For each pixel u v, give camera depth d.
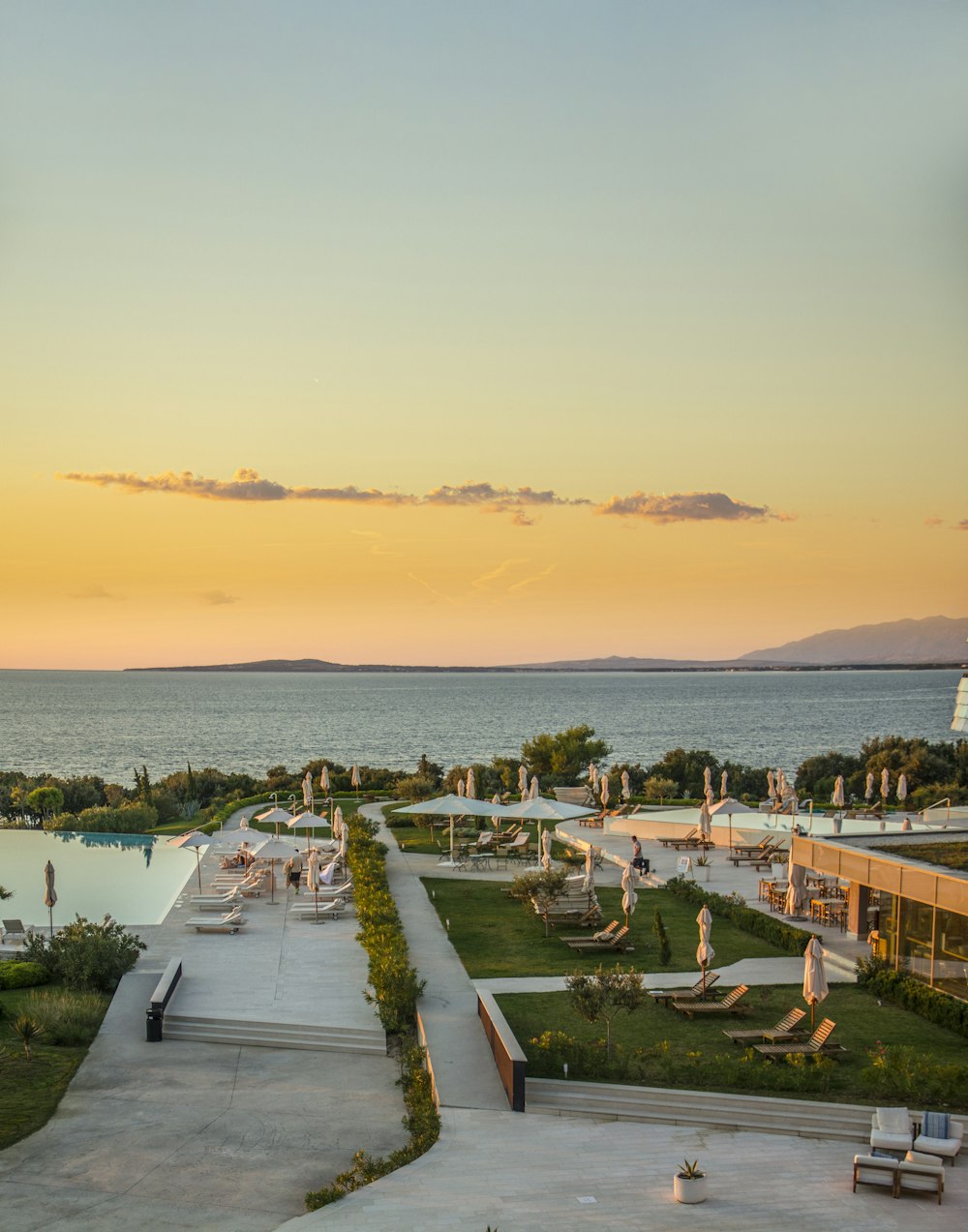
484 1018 24.39
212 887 42.81
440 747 171.00
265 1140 19.44
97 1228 16.05
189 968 30.03
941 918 27.02
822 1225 15.73
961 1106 20.02
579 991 23.36
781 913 35.81
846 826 51.22
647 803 66.69
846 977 29.14
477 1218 15.78
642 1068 21.59
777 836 48.44
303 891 41.72
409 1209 16.11
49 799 68.69
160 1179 17.80
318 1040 24.62
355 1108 21.02
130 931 34.75
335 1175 18.05
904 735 191.75
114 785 79.00
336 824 45.97
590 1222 15.70
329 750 165.75
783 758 148.75
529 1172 17.52
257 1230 16.03
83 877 46.59
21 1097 21.23
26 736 193.88
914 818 50.69
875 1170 17.03
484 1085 21.33
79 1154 18.75
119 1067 23.19
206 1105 21.06
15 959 30.73
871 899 32.41
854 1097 20.47
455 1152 18.34
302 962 30.67
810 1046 22.80
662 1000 26.67
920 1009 25.89
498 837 51.00
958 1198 16.70
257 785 78.50
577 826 57.78
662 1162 18.02
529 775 74.94
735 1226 15.64
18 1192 17.23
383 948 28.66
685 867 42.81
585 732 78.69
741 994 25.77
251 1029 25.00
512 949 31.97
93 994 27.72
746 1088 20.84
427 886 41.78
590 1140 18.92
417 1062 22.58
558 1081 20.97
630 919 36.03
